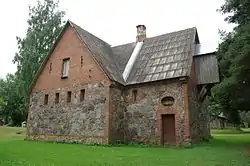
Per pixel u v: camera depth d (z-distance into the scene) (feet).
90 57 67.77
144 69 68.80
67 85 70.38
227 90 53.42
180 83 59.98
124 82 68.03
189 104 59.11
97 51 71.56
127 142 62.85
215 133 121.49
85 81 66.90
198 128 64.18
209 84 65.10
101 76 64.28
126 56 78.18
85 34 75.31
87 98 65.26
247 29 47.83
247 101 60.59
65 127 67.26
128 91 66.85
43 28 107.34
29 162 36.88
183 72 60.64
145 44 78.79
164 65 66.23
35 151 48.34
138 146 58.08
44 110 73.15
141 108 63.93
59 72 73.20
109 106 61.00
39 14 108.99
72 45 72.59
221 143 65.36
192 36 70.90
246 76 47.85
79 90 67.36
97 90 64.03
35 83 78.13
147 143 60.85
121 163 36.68
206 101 76.07
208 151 48.80
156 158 40.98
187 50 67.26
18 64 105.60
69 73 71.05
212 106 98.94
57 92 71.97
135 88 66.08
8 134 94.84
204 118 71.61
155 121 61.26
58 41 76.07
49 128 70.44
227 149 51.98
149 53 73.92
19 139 74.79
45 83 75.61
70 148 52.90
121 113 64.85
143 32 82.74
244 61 46.01
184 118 57.62
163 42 75.25
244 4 56.24
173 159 40.09
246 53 44.80
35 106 75.77
